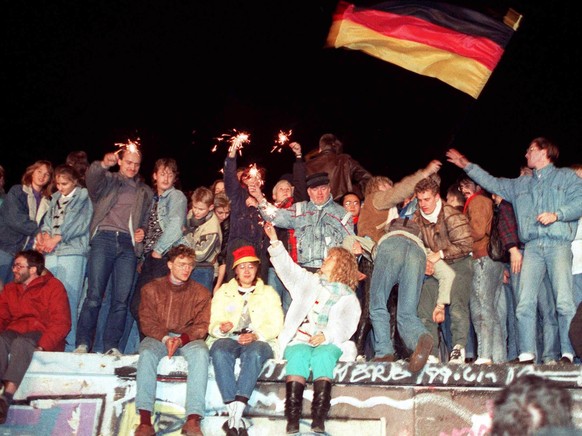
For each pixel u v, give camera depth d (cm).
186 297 771
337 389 754
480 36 925
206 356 738
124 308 809
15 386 733
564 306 767
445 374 748
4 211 848
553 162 816
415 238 781
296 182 893
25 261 786
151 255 834
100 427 746
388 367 749
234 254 781
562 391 372
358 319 756
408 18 938
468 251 788
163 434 744
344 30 945
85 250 837
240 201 855
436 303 807
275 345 765
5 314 781
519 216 796
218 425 746
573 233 791
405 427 748
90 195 847
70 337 826
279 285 847
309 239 823
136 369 753
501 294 823
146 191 858
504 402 373
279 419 748
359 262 837
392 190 820
